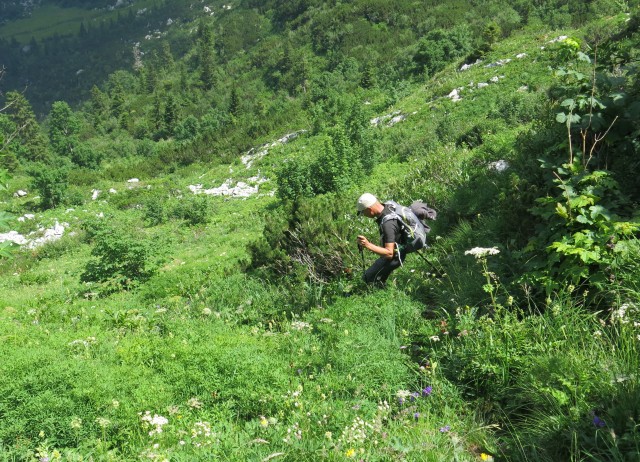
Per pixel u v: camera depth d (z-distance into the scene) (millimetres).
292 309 6453
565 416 3059
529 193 5445
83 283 13609
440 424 3494
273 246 8727
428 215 5859
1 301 11680
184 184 51094
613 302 3936
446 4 116750
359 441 3145
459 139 20047
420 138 29641
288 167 29312
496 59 38406
